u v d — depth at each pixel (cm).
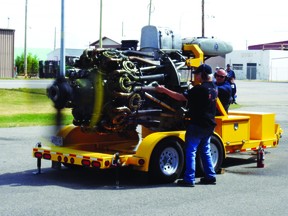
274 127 1121
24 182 871
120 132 956
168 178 866
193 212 686
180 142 886
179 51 980
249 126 1055
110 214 669
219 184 874
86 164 841
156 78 912
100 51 858
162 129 946
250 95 3928
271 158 1168
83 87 852
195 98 846
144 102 898
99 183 872
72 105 873
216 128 980
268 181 905
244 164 1084
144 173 966
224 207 715
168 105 927
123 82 841
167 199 758
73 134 955
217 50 1033
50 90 873
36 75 6788
